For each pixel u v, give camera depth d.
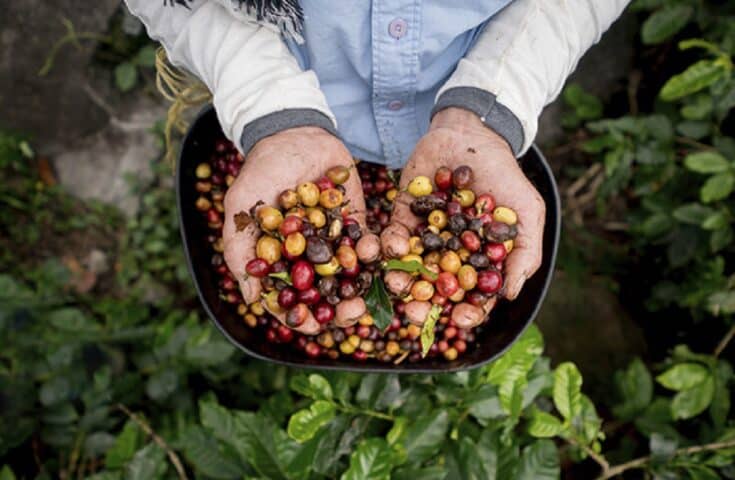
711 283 0.98
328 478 0.78
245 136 0.62
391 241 0.58
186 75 0.79
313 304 0.60
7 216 1.18
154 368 0.98
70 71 1.16
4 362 1.00
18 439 0.90
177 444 0.90
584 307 1.10
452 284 0.58
